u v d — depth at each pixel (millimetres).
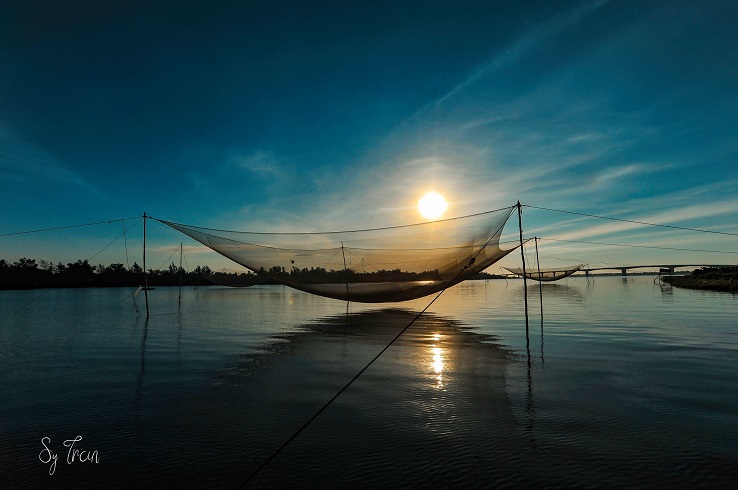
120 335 14820
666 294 34594
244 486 4105
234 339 13594
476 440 5117
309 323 18203
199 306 29797
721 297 29625
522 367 8984
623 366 8914
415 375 8438
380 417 5961
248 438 5281
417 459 4621
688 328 14430
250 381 8086
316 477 4258
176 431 5539
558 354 10320
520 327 15734
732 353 10188
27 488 4160
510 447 4906
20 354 11234
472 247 15102
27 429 5680
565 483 4090
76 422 5934
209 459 4707
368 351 11227
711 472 4266
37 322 19562
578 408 6242
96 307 29609
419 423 5707
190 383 7977
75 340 13711
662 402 6473
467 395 6980
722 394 6867
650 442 4996
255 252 16047
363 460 4621
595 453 4723
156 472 4430
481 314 21219
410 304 29750
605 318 17875
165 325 17844
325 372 8797
